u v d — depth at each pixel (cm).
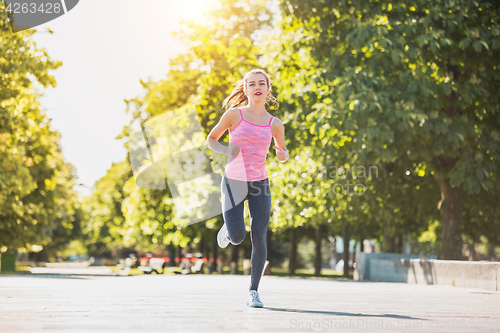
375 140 1223
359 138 1223
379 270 1614
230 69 2003
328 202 1727
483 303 537
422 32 1273
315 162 1617
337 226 2242
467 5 1286
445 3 1278
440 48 1277
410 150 1332
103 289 601
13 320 293
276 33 1723
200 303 430
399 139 1256
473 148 1327
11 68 1194
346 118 1257
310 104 1497
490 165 1312
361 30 1255
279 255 6162
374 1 1323
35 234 2392
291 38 1565
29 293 511
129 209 2944
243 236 428
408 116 1195
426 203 1806
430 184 1761
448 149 1316
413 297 608
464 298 616
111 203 4028
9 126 1276
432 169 1452
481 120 1369
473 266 955
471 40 1249
